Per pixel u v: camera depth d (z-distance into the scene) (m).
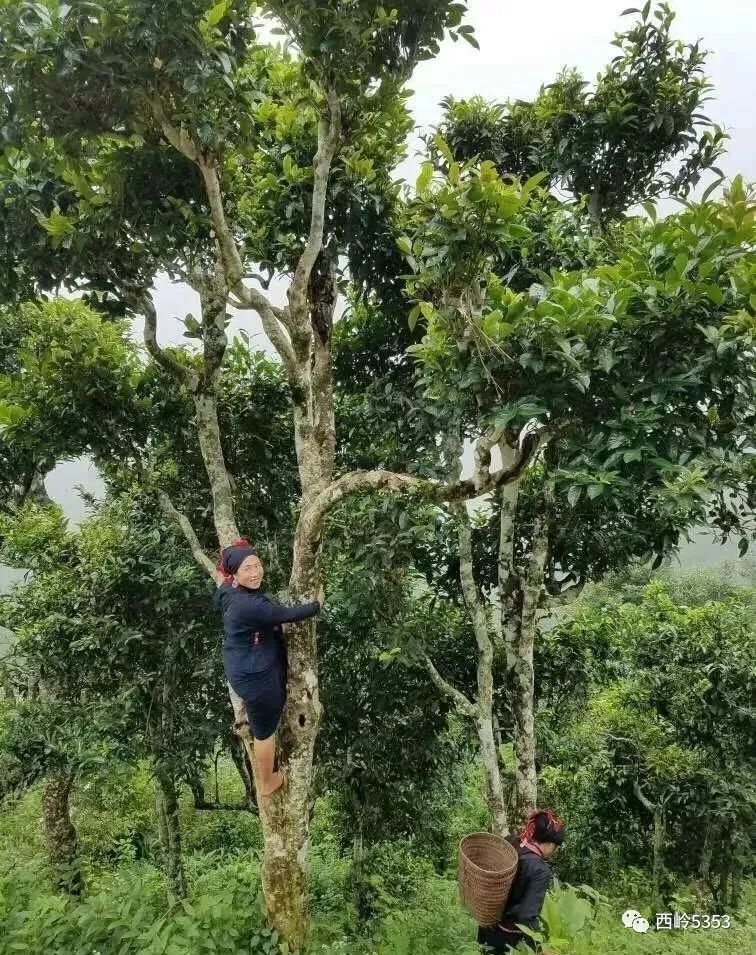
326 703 6.78
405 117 5.79
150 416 6.41
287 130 5.81
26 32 3.98
